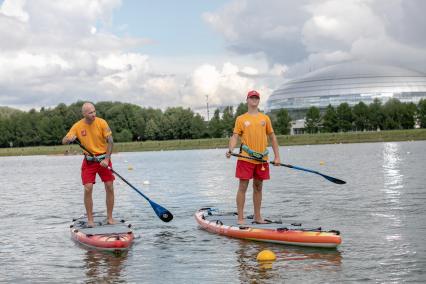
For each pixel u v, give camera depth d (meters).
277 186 20.16
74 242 10.62
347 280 7.43
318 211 13.46
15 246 10.50
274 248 9.53
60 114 139.75
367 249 9.16
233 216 12.16
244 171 10.79
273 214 13.20
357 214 12.77
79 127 10.94
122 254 9.43
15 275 8.27
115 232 10.32
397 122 120.31
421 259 8.38
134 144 103.06
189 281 7.64
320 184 20.36
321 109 167.50
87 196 11.13
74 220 12.27
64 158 74.50
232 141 10.87
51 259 9.24
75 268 8.56
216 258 8.91
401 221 11.60
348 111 120.94
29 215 14.89
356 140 91.88
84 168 11.09
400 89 166.00
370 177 22.41
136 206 15.80
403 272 7.71
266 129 10.95
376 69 175.25
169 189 20.75
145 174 30.70
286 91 179.38
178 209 14.89
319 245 9.41
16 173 38.91
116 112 137.88
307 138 94.94
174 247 9.84
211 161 44.47
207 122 129.88
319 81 174.00
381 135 93.62
